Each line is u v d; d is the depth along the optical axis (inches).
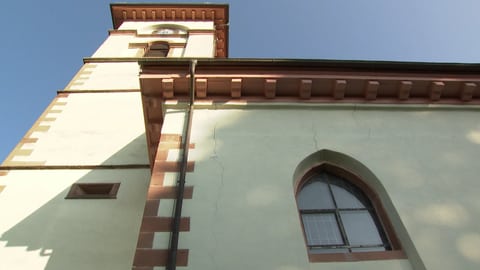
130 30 823.1
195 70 327.0
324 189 271.4
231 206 235.9
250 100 322.7
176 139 283.6
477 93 340.8
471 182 261.0
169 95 320.2
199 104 315.6
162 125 319.6
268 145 282.2
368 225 247.3
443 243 221.8
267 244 216.2
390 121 313.7
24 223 337.4
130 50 736.3
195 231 220.5
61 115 504.4
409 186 255.3
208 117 306.5
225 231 221.6
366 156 277.3
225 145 279.9
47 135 458.6
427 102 334.0
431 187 255.4
